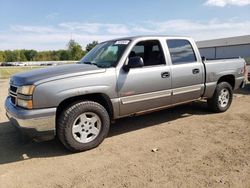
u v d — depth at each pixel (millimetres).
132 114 4801
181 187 3146
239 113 6359
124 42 4902
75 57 75688
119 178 3404
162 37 5242
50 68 4547
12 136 5117
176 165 3709
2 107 8008
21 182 3402
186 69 5410
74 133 4156
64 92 3969
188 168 3611
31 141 4820
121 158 4004
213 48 43156
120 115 4633
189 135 4914
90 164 3838
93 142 4332
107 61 4766
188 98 5590
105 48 5152
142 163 3807
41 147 4531
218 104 6281
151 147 4391
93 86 4195
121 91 4508
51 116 3928
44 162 3955
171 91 5195
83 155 4160
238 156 3943
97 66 4609
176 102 5379
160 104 5102
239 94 9242
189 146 4383
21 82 4027
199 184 3201
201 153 4086
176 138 4777
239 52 39625
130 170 3607
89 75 4191
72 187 3242
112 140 4773
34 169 3746
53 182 3375
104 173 3553
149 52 5039
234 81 6633
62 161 3969
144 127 5465
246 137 4723
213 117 6059
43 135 3996
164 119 5996
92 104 4258
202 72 5750
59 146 4551
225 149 4215
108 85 4348
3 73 28203
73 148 4164
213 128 5277
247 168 3564
